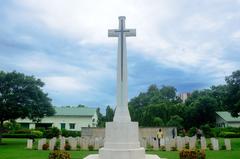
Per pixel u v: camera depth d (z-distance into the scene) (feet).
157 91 258.98
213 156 68.49
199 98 200.54
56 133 139.74
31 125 203.31
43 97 116.57
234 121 196.44
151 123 187.93
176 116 181.68
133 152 46.50
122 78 50.11
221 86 210.38
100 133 129.80
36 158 64.90
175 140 87.51
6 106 108.78
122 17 51.60
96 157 50.39
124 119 48.55
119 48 50.88
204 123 192.65
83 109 212.43
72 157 68.44
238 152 77.56
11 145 103.71
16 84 110.32
